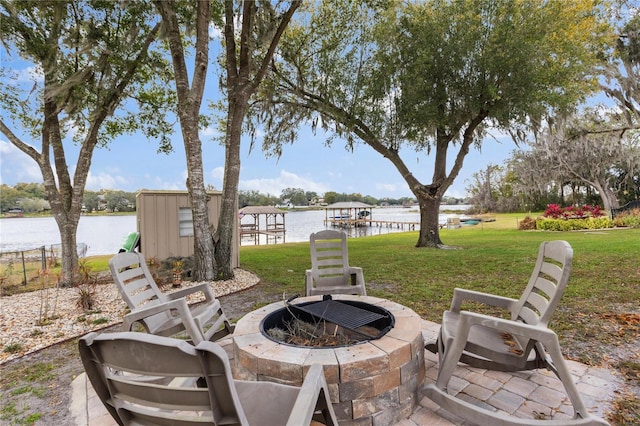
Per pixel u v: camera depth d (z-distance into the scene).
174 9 5.87
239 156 6.63
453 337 2.11
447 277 5.75
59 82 6.25
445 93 8.86
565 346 2.79
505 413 1.91
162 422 1.17
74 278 6.36
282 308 2.76
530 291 2.27
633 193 24.16
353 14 8.91
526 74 7.84
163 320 2.83
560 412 1.91
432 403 2.09
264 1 6.21
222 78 8.25
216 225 7.48
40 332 3.71
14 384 2.53
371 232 29.30
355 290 3.65
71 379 2.61
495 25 8.21
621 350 2.68
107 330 3.78
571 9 8.47
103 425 1.96
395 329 2.22
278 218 56.47
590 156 19.11
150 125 8.82
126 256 2.91
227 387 1.01
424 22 8.82
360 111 9.44
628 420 1.82
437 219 10.69
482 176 35.88
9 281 6.72
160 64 7.70
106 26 6.62
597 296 4.18
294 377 1.80
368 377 1.81
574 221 16.06
